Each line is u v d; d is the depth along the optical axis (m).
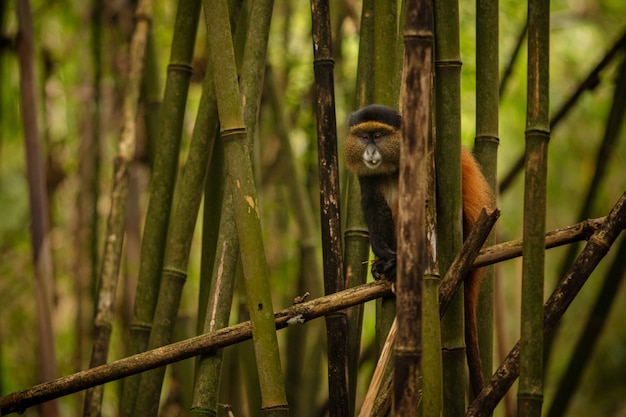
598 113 17.70
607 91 17.38
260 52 8.82
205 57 15.80
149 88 12.28
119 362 7.98
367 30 9.38
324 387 15.41
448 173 7.96
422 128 6.59
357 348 8.68
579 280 7.44
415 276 6.55
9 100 17.09
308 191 14.53
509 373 7.30
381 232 9.59
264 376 7.59
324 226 8.30
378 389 7.28
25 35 10.84
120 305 16.38
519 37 13.06
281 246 15.08
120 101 14.88
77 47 16.73
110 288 10.81
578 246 12.23
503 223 19.31
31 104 10.68
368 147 9.62
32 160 10.59
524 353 7.05
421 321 6.56
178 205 9.05
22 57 10.79
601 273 20.16
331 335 8.27
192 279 16.50
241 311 11.05
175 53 9.59
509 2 15.35
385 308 8.05
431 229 7.33
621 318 20.86
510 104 16.33
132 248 14.34
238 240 8.27
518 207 19.50
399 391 6.54
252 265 7.71
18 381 16.89
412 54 6.62
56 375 10.27
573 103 11.95
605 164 12.05
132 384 9.48
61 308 17.12
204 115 9.02
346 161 9.87
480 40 8.74
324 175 8.36
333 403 8.18
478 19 8.77
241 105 8.58
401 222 6.59
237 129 7.87
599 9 17.28
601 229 7.48
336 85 15.09
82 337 14.32
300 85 15.41
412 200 6.57
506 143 19.08
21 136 17.91
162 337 8.95
